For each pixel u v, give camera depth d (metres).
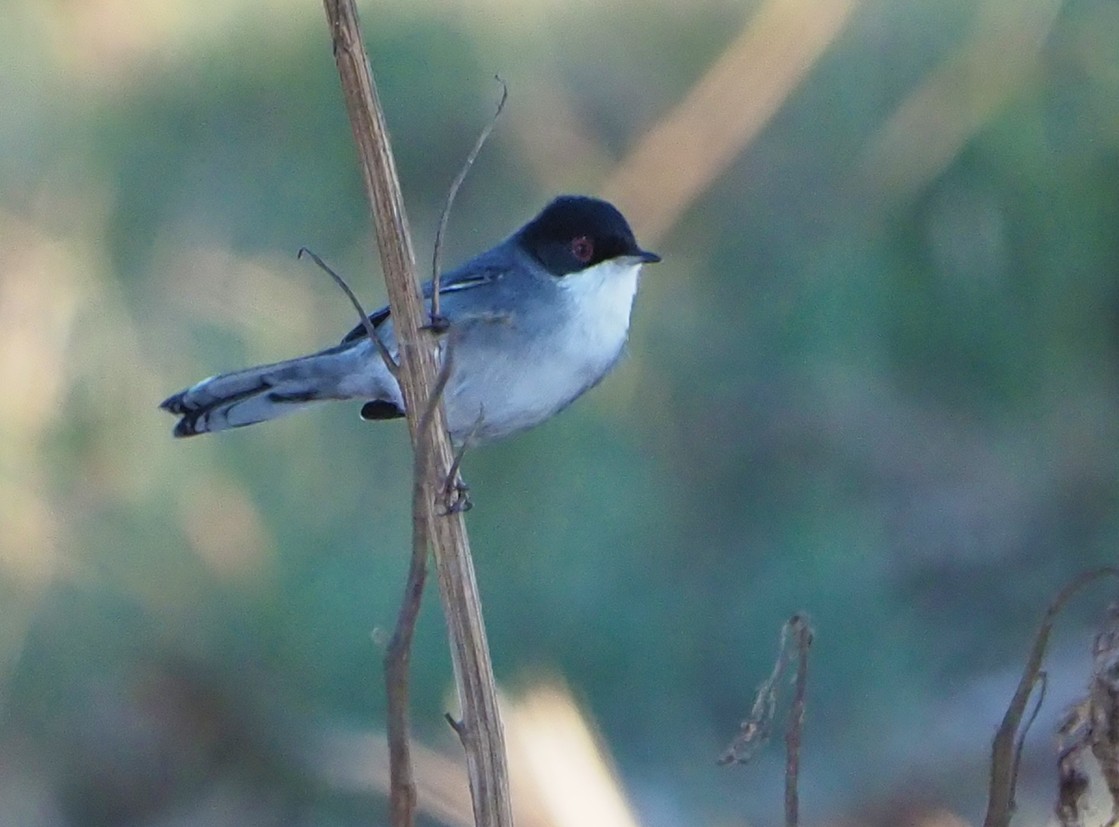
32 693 10.18
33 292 9.83
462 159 12.30
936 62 12.31
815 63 12.44
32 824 10.15
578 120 12.20
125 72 11.64
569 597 11.12
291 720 10.27
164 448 10.19
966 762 10.15
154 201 11.13
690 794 10.29
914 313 12.38
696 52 12.25
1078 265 12.13
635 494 11.58
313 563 10.64
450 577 4.48
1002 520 12.27
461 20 12.36
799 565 11.70
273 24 12.17
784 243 12.50
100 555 10.07
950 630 11.80
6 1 10.97
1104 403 12.42
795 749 4.02
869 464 12.29
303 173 12.00
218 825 10.09
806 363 12.34
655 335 12.09
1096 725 3.84
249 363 10.52
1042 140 12.00
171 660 10.26
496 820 4.32
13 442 9.68
